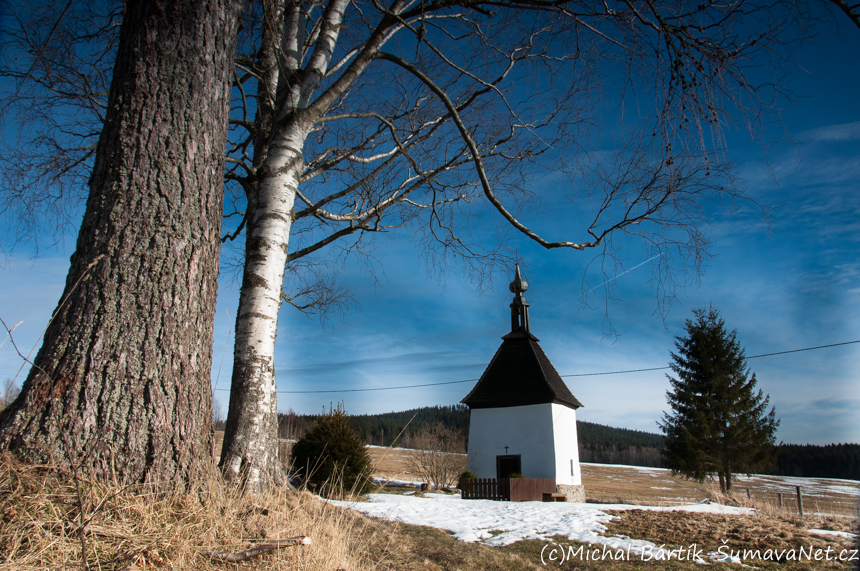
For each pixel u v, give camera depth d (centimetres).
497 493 1945
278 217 610
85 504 277
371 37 658
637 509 1250
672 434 3259
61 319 324
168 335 345
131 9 391
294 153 639
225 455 529
